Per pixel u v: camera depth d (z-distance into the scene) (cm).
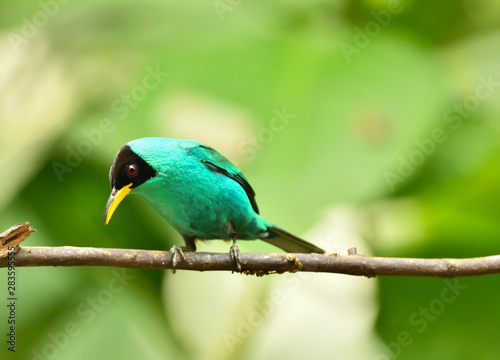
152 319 1123
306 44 992
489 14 1065
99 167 1127
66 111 1024
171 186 1066
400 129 867
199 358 1294
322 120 879
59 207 1125
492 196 1113
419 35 1044
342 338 1477
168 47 1028
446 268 857
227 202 1113
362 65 936
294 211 804
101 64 1042
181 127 957
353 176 823
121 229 1162
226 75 962
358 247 1254
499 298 1130
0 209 977
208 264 891
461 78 1036
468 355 1124
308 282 1360
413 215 1170
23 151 1009
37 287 1107
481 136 1082
